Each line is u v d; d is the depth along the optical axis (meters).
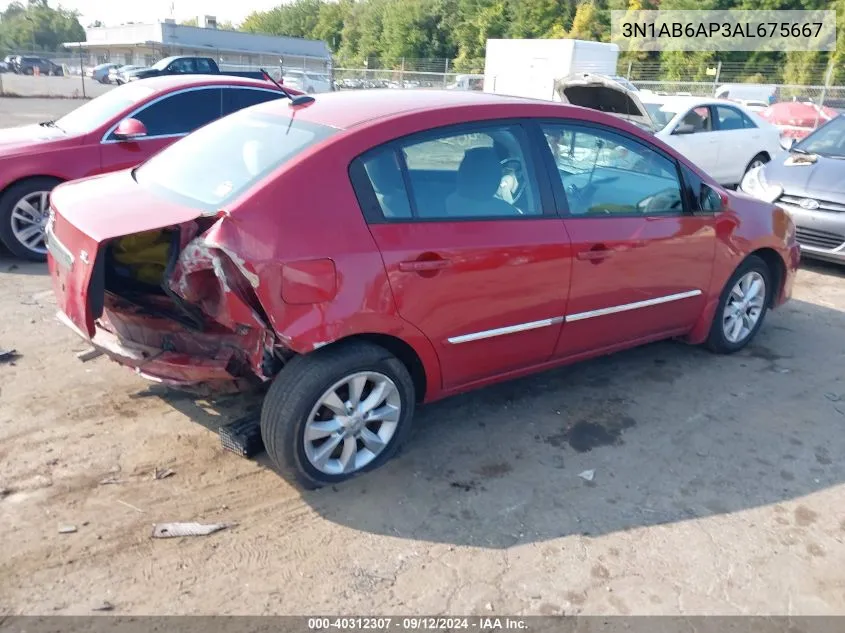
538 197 3.83
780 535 3.28
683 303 4.63
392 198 3.36
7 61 52.03
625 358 5.10
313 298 3.09
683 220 4.46
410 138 3.46
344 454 3.46
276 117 3.80
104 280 3.44
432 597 2.84
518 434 4.04
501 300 3.66
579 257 3.90
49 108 24.75
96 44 61.78
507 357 3.87
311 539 3.13
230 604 2.76
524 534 3.22
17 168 6.54
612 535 3.24
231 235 2.98
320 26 90.56
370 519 3.28
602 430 4.12
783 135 20.06
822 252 7.21
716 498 3.54
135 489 3.39
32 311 5.55
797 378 4.89
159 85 7.43
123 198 3.54
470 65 56.25
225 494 3.39
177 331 3.44
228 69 34.56
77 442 3.74
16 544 2.99
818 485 3.68
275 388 3.23
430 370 3.59
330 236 3.15
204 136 4.06
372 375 3.39
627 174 4.24
